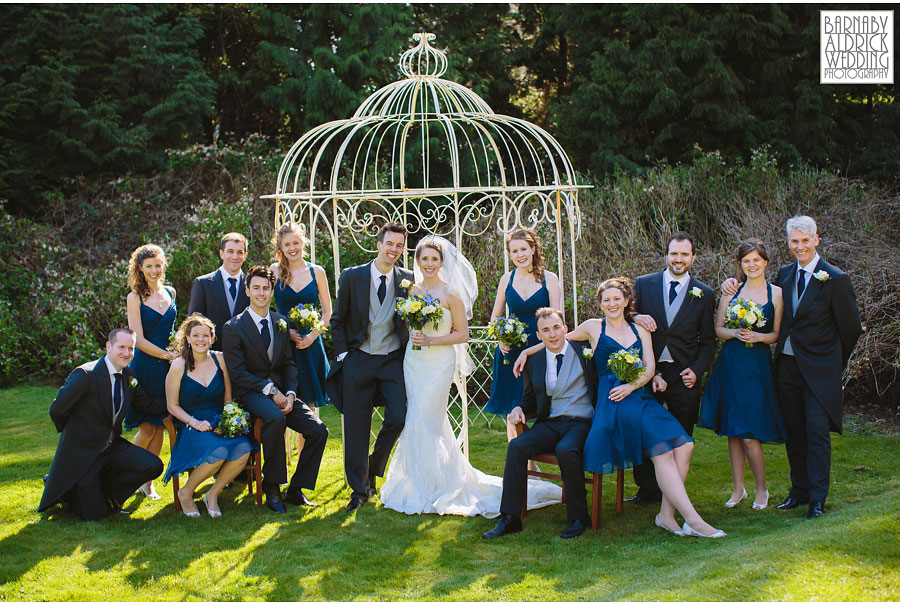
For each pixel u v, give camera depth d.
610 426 3.99
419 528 4.10
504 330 4.47
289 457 5.41
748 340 4.09
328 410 7.05
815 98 10.10
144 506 4.48
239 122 12.66
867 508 3.78
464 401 5.18
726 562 3.24
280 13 11.85
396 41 11.15
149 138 10.83
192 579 3.46
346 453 4.51
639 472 4.44
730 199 8.57
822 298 4.00
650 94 10.48
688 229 8.59
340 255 8.01
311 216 5.14
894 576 2.95
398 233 4.45
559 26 11.41
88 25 10.66
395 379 4.54
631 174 10.35
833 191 8.09
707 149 10.61
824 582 2.94
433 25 12.24
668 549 3.65
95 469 4.27
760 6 10.35
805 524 3.75
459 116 5.35
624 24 10.80
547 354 4.32
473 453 5.62
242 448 4.28
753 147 10.21
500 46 12.02
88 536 3.99
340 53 11.45
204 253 7.92
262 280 4.43
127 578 3.48
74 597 3.29
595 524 4.00
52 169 10.73
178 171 10.68
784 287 4.16
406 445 4.51
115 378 4.30
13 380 8.09
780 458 5.25
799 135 10.31
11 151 10.47
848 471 4.79
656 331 4.27
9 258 9.40
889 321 6.32
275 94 11.32
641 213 8.32
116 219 10.12
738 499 4.29
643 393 4.10
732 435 4.11
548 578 3.40
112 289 8.20
